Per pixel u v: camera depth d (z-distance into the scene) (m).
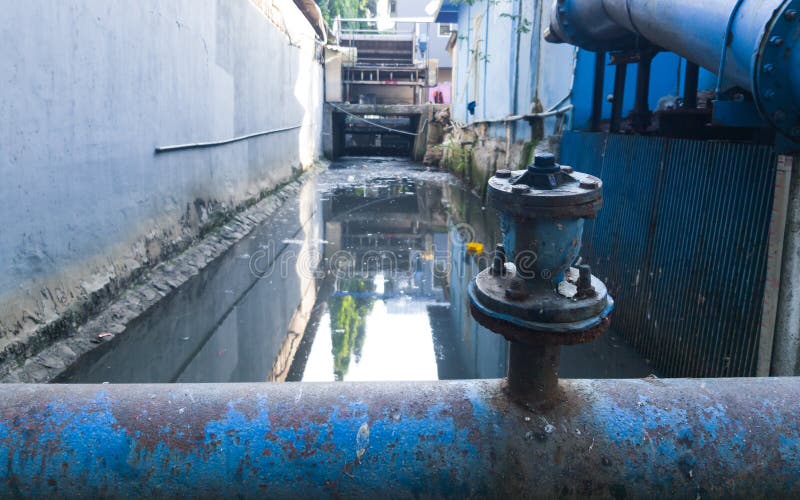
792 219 3.19
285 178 14.09
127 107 5.75
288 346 5.05
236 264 7.49
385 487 1.38
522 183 1.48
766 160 3.46
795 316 3.16
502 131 12.91
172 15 6.93
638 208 5.04
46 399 1.44
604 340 5.19
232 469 1.36
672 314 4.41
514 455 1.40
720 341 3.81
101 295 5.09
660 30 4.43
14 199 4.01
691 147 4.30
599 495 1.39
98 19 5.15
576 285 1.48
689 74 5.63
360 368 4.66
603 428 1.43
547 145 9.03
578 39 6.18
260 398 1.46
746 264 3.60
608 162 5.70
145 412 1.42
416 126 24.66
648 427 1.43
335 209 11.72
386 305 6.13
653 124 6.01
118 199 5.55
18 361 3.93
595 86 7.00
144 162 6.16
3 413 1.41
